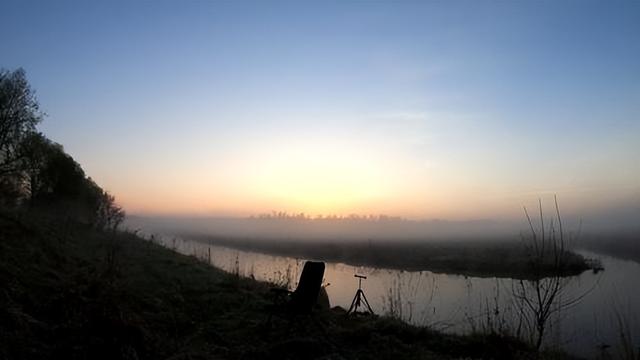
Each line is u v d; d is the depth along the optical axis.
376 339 8.36
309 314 8.56
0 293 7.55
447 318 13.30
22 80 26.56
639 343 10.85
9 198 28.72
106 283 9.95
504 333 8.66
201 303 11.16
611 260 54.56
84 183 39.75
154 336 7.71
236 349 7.77
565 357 8.52
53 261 11.79
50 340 6.59
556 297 9.98
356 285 29.83
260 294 13.02
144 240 30.12
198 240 84.44
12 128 26.34
